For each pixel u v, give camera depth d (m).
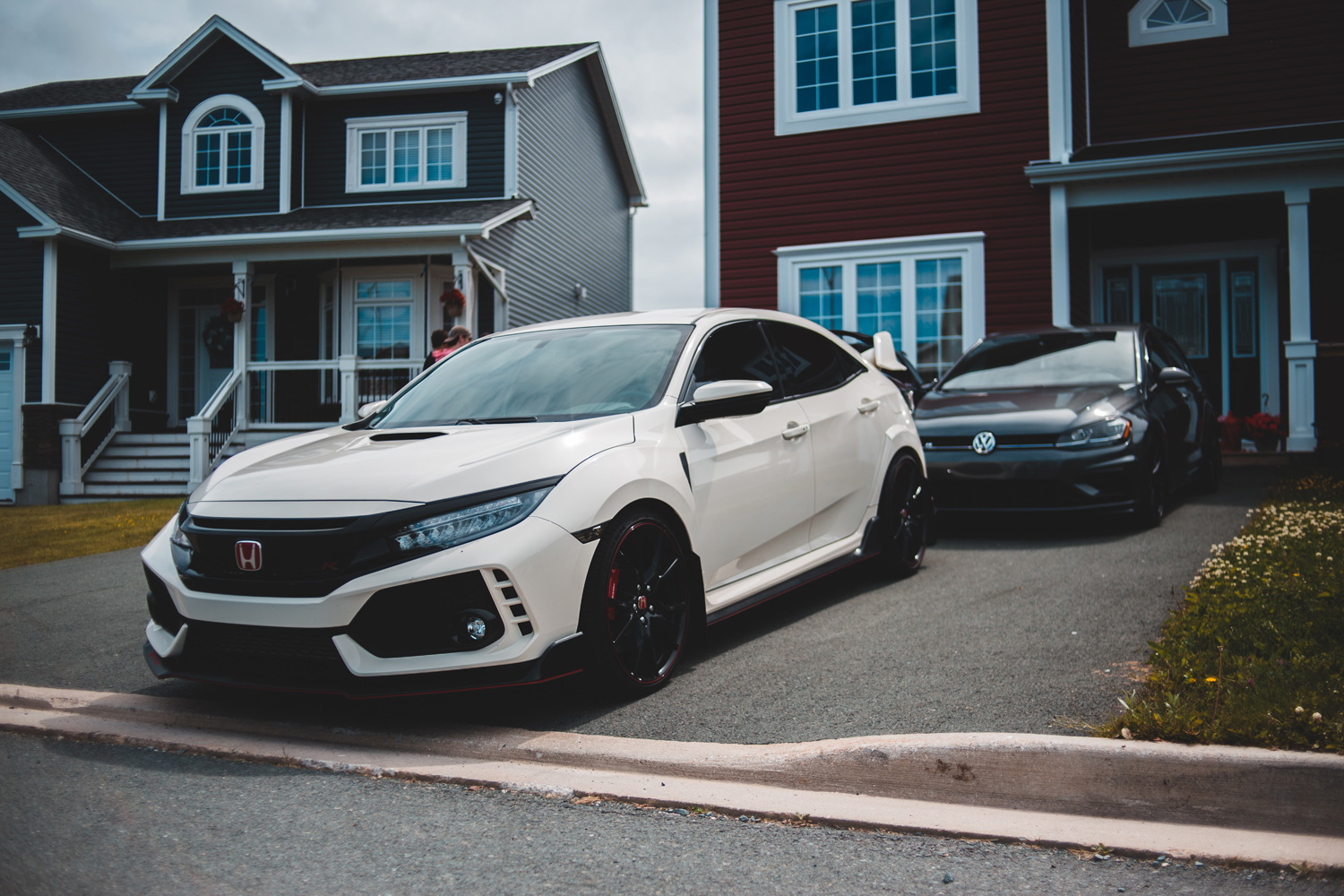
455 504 3.24
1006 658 3.95
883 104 12.27
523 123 17.77
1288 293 12.69
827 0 12.48
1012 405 7.02
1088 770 2.64
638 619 3.62
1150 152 11.34
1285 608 3.87
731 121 12.90
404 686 3.15
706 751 3.01
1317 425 10.77
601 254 22.69
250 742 3.33
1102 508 6.58
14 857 2.46
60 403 15.38
